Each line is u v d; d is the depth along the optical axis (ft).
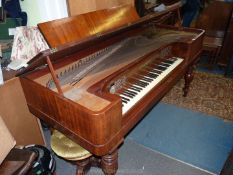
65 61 5.33
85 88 4.29
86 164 5.60
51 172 4.94
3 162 4.00
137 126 7.92
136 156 6.72
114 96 4.00
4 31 5.98
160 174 6.15
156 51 5.86
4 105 5.17
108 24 6.12
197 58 7.98
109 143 4.02
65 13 6.79
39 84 4.32
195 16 11.76
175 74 6.23
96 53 5.85
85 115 3.63
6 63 5.62
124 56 5.61
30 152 4.32
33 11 6.62
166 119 8.27
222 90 9.97
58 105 4.08
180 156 6.72
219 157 6.68
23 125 5.82
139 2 9.21
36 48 5.96
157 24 8.17
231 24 10.50
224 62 11.58
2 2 5.84
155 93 5.31
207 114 8.50
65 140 5.18
